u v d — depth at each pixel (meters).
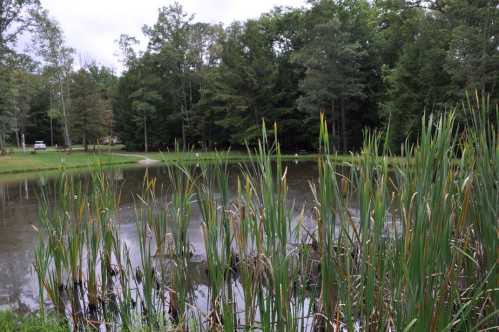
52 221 3.38
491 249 1.66
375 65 21.48
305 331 2.29
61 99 27.31
